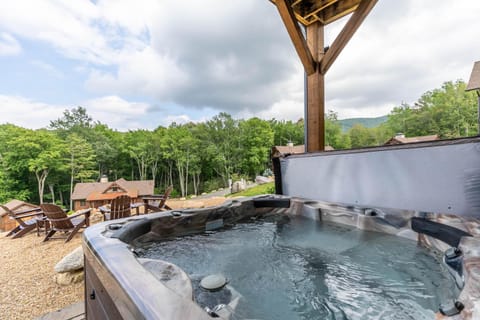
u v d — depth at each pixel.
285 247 1.88
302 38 2.94
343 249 1.78
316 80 3.15
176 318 0.65
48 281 2.17
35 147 17.34
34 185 18.36
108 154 22.95
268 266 1.56
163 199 4.54
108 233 1.51
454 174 1.68
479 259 0.99
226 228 2.37
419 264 1.45
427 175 1.83
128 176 24.38
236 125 23.17
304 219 2.49
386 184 2.09
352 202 2.37
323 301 1.16
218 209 2.40
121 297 0.83
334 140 12.84
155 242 1.94
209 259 1.69
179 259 1.69
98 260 1.13
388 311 1.05
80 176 19.41
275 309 1.10
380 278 1.35
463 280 0.98
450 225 1.45
